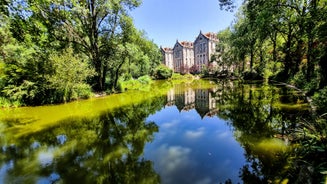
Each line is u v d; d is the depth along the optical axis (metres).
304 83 11.15
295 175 3.31
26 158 4.95
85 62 16.66
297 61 15.43
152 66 46.94
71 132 6.95
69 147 5.59
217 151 4.92
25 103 12.90
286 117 6.84
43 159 4.87
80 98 15.38
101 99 15.08
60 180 3.91
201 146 5.30
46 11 13.24
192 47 73.94
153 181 3.75
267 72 23.95
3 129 7.50
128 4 17.84
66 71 13.49
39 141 6.14
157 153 5.01
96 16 18.06
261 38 17.17
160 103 12.62
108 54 19.17
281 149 4.54
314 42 10.72
